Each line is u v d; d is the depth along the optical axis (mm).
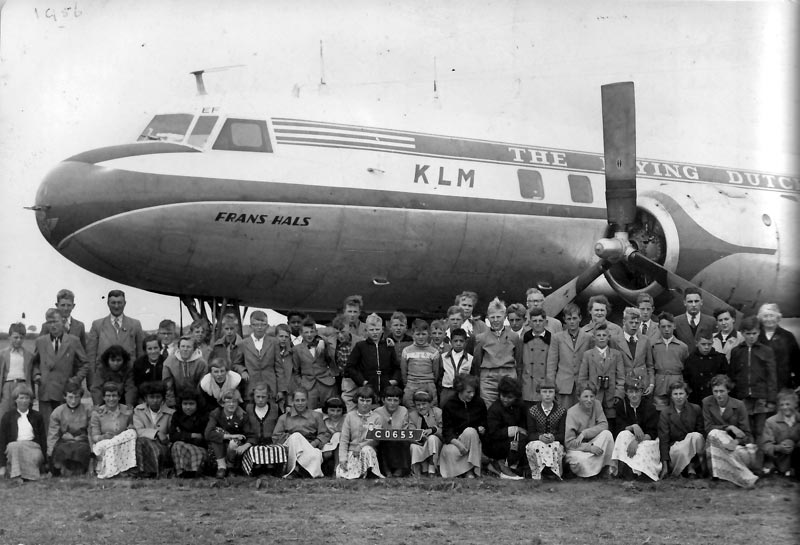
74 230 14078
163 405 10930
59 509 8914
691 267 17141
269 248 14945
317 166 15219
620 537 7938
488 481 10383
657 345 11508
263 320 11539
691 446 10539
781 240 17953
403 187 15789
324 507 9031
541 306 12500
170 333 12352
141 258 14414
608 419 11188
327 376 11906
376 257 15734
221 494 9617
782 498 9461
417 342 11453
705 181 18734
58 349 11672
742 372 11008
